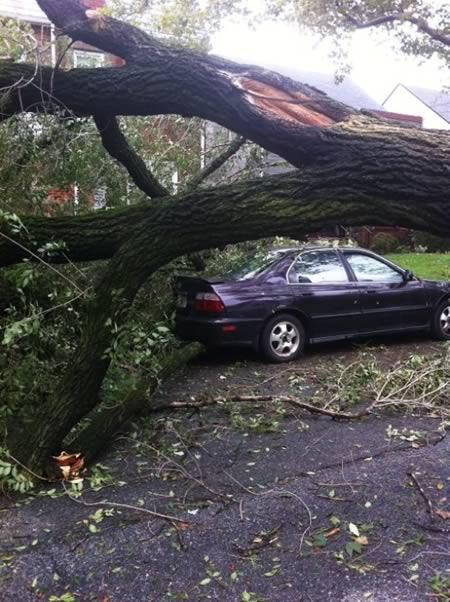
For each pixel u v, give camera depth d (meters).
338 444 4.36
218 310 6.66
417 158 3.37
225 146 7.70
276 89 4.05
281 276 7.07
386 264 7.88
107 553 2.93
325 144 3.70
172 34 7.67
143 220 4.16
